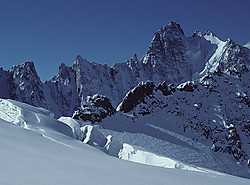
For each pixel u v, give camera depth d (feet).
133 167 53.26
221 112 574.56
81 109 519.60
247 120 563.89
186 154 436.76
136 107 566.77
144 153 266.16
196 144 472.44
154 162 249.75
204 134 501.56
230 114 575.38
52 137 90.48
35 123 148.15
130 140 451.53
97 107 529.86
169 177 46.65
